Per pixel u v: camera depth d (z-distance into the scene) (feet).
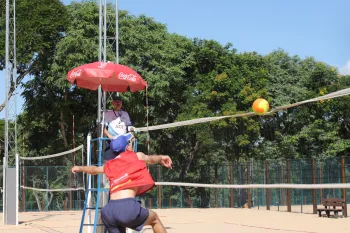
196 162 107.34
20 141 107.76
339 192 89.20
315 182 75.92
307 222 59.72
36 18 89.45
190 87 106.63
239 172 92.58
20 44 87.40
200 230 49.24
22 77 96.32
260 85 109.60
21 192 86.38
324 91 114.21
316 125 112.06
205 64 110.93
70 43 88.99
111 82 37.86
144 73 95.66
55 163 108.78
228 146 106.83
